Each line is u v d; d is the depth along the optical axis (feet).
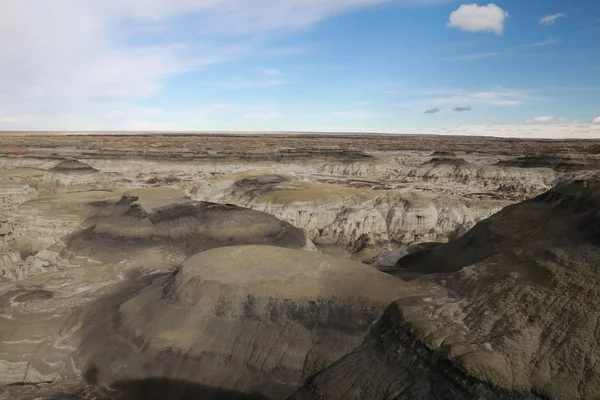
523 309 62.34
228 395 68.80
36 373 79.51
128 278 111.96
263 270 81.41
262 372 70.23
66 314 91.66
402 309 68.69
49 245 149.18
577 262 65.82
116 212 153.79
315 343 71.51
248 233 141.79
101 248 130.11
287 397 66.03
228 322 76.84
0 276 111.14
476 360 54.24
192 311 79.15
